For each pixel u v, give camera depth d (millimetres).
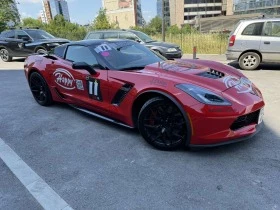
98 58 3654
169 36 16297
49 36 12211
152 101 2916
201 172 2590
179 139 2873
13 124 4047
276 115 4012
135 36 10281
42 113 4516
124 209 2148
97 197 2305
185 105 2672
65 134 3607
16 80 7555
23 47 11438
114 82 3305
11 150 3219
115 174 2629
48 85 4617
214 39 14508
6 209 2207
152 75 3041
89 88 3709
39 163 2896
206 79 2928
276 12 34156
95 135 3529
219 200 2195
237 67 8750
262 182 2398
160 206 2160
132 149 3107
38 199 2316
